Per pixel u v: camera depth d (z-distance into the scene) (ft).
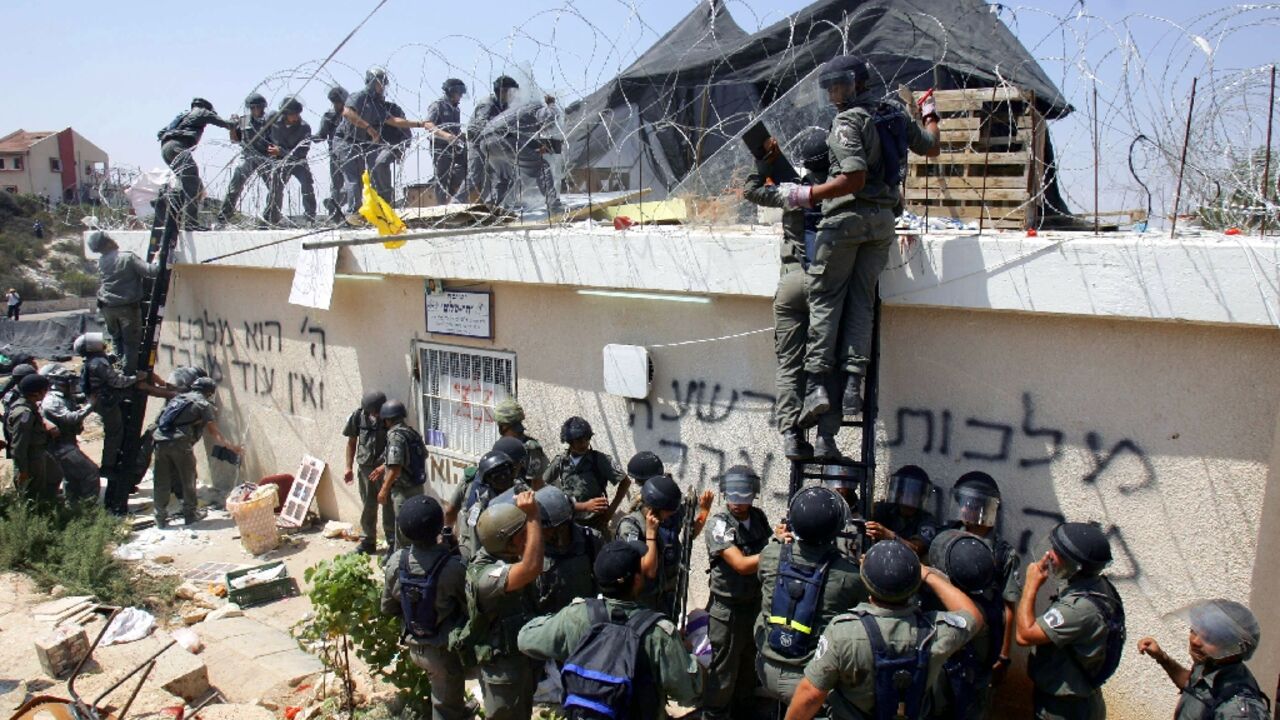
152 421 34.24
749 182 14.15
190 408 28.12
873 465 13.92
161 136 31.19
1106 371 13.07
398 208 25.98
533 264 19.81
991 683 12.75
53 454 27.22
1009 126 15.61
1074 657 11.47
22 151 153.28
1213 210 13.19
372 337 25.44
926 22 21.01
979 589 11.57
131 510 30.45
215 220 31.60
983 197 14.61
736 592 14.46
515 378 21.76
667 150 24.26
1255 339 11.85
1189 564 12.67
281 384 28.99
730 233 16.69
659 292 17.92
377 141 27.73
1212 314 11.74
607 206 22.18
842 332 13.47
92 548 22.54
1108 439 13.16
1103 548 11.34
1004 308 13.42
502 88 24.29
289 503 27.73
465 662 13.83
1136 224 15.33
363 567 15.79
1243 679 10.21
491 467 15.84
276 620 21.34
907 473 14.15
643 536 15.23
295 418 28.66
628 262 17.88
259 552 25.67
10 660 17.19
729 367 17.29
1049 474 13.74
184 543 26.71
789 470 16.56
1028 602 11.78
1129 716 13.39
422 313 23.82
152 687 16.12
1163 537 12.85
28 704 13.00
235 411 31.12
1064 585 11.70
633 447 19.27
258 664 18.30
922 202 16.37
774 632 12.40
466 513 16.72
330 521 27.96
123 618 19.31
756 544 14.53
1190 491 12.56
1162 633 13.00
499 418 19.67
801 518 12.13
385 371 25.21
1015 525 14.14
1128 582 13.21
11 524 23.66
